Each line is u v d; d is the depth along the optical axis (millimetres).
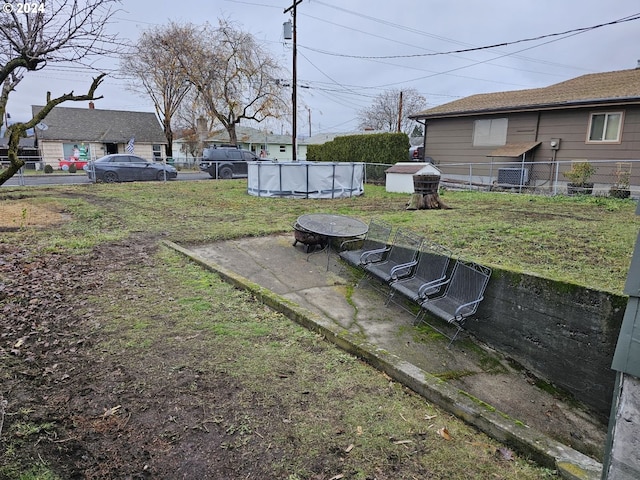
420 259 4820
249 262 5977
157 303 3914
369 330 4137
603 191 12148
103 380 2592
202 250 6367
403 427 2207
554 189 12844
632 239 5934
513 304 3895
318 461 1930
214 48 25219
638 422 1219
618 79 14094
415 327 4273
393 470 1885
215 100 26297
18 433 2051
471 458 1991
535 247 5621
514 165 14516
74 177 20828
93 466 1864
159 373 2684
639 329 1198
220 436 2094
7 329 3295
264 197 12641
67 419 2197
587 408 3342
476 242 5973
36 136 29250
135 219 8523
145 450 1981
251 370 2748
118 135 31875
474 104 16547
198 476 1828
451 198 11789
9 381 2547
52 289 4238
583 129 13055
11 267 4930
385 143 17891
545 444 2012
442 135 17328
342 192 13109
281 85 25781
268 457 1950
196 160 26375
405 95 45438
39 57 2600
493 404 3236
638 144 11961
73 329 3322
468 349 3988
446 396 2387
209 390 2504
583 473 1805
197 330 3348
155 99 29984
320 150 22266
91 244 6211
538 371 3715
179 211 9727
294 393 2496
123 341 3119
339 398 2461
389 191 14703
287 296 4887
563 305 3512
